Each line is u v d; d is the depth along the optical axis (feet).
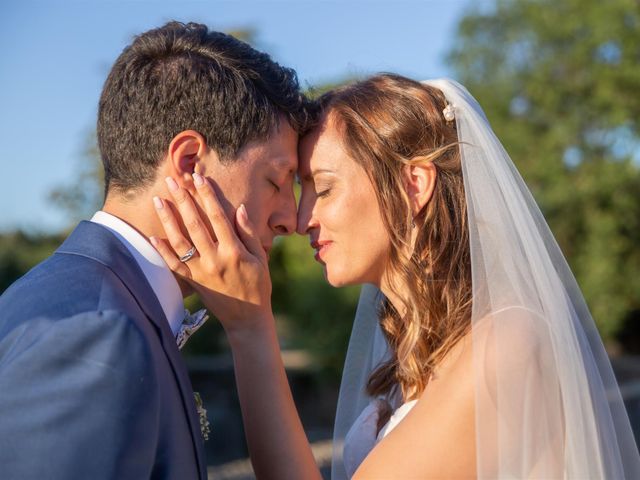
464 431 6.57
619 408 7.57
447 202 7.76
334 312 37.55
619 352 55.52
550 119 48.03
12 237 38.09
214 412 30.78
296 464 7.04
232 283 6.94
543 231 7.89
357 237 7.74
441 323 7.50
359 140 7.67
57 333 5.46
